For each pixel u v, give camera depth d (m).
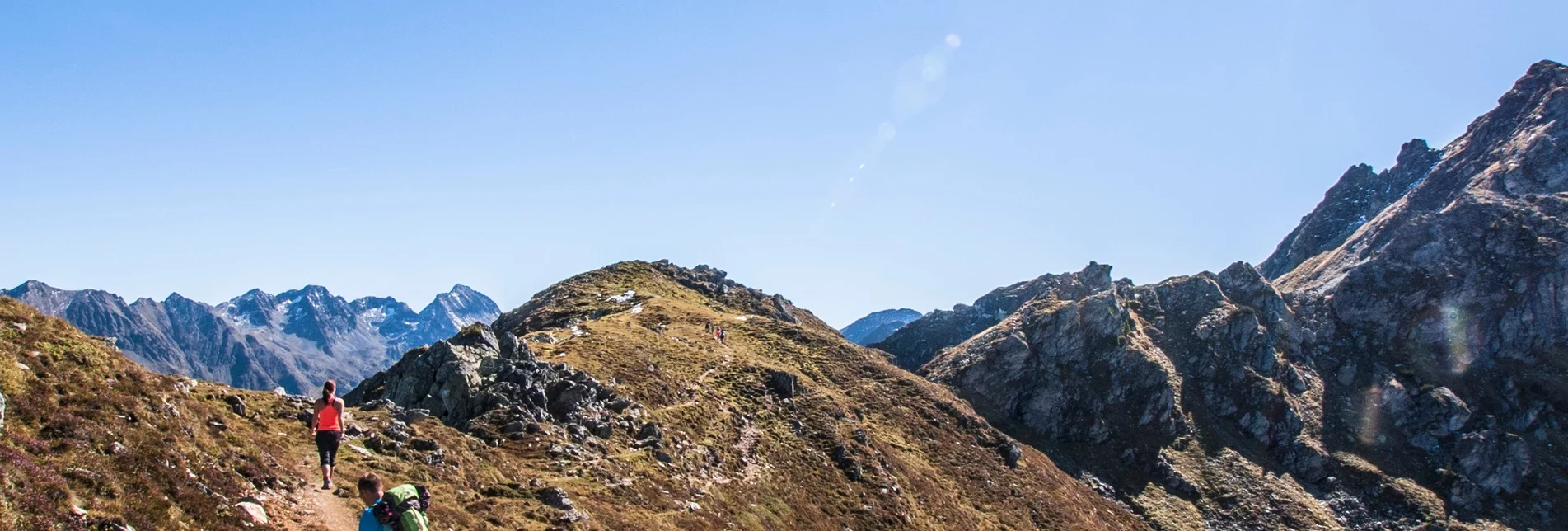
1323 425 150.38
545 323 136.88
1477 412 153.75
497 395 51.06
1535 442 147.00
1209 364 162.75
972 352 163.75
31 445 18.86
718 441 66.00
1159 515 121.69
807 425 81.25
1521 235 185.00
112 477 19.53
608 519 37.44
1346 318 182.75
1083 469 134.00
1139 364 155.25
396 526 15.24
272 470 26.12
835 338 142.25
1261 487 130.88
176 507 20.28
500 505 33.66
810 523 57.38
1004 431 141.62
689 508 46.25
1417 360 168.00
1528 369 163.38
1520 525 126.94
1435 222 193.00
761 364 97.81
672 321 125.06
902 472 81.69
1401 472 138.00
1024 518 91.19
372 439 34.78
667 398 72.25
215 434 26.95
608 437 54.00
